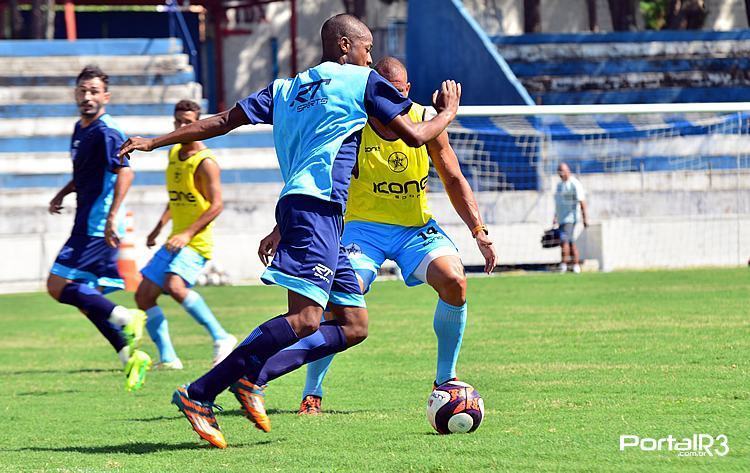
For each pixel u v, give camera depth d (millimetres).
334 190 6895
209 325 12430
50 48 37938
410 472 6035
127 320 11047
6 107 35156
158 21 53781
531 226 27781
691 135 33156
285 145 7156
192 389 6918
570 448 6590
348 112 6969
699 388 8867
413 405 8805
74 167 11227
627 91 40625
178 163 12477
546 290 20938
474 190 30562
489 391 9141
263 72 50812
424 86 37500
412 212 8406
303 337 6941
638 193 30609
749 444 6590
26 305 21781
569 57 40906
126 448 7195
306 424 7934
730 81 41594
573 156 32312
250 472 6148
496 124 32094
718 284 20969
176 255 12242
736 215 28406
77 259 11133
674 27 46969
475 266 27781
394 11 48094
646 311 16094
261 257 7688
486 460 6293
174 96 37469
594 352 11609
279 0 46500
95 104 11141
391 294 21406
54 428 8180
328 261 6914
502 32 50219
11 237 26609
